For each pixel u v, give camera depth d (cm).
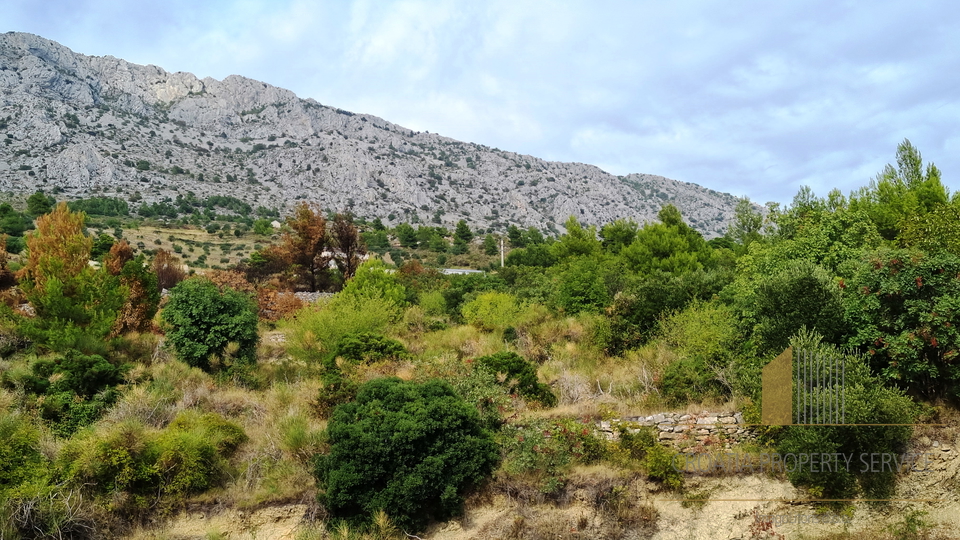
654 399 1230
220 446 947
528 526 927
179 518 862
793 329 1195
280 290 2809
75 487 816
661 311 1605
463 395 1125
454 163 18288
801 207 2042
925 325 1102
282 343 1694
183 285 1373
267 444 985
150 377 1148
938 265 1132
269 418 1069
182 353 1287
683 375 1261
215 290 1405
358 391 1025
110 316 1337
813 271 1262
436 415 955
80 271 1430
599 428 1088
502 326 1820
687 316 1491
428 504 922
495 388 1159
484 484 958
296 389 1219
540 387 1255
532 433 1023
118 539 823
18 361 1172
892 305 1159
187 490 882
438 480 907
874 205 2108
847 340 1194
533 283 2617
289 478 919
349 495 880
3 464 803
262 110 18025
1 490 774
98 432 895
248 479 912
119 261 1738
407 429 907
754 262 1705
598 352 1555
